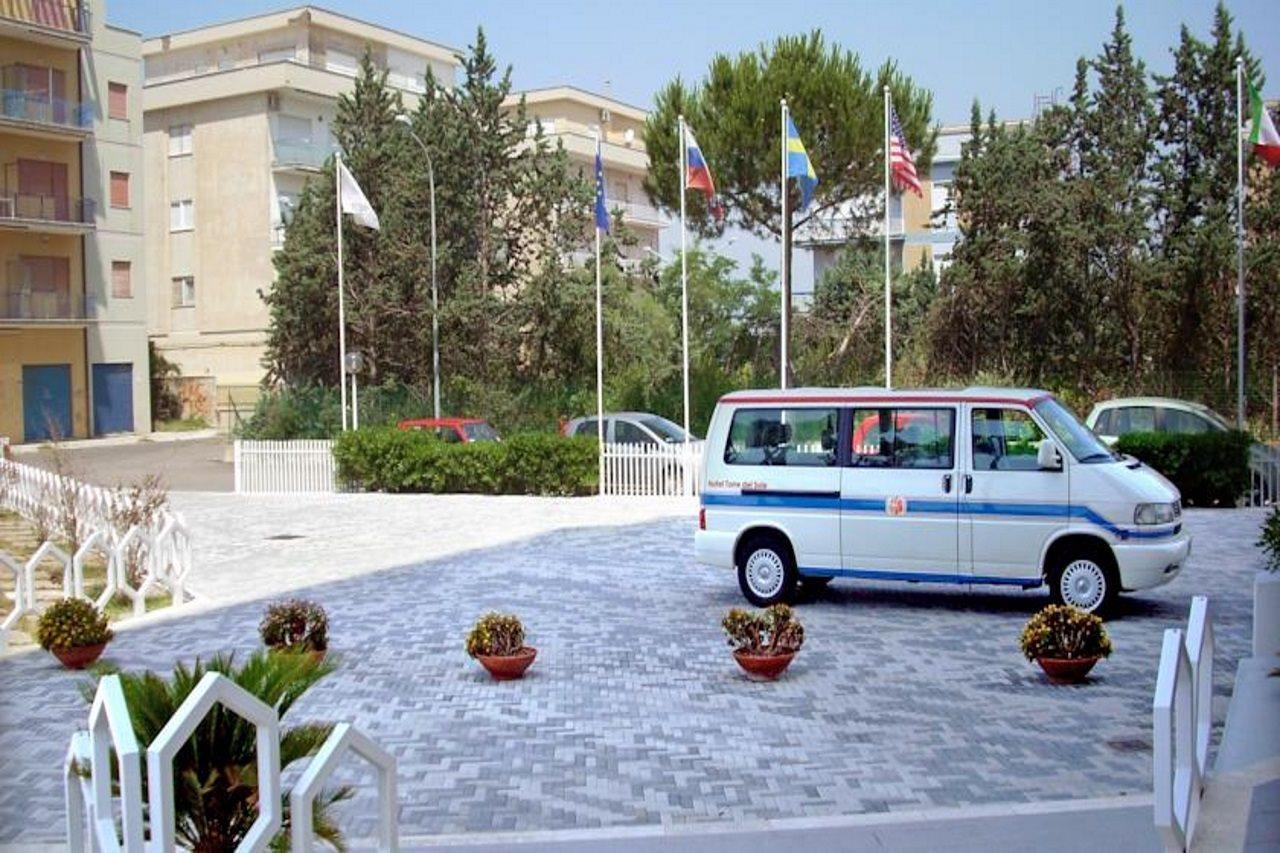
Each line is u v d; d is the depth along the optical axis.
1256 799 6.77
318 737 5.55
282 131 51.94
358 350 40.38
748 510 13.26
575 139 59.06
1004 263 32.88
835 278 42.75
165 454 41.16
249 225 51.94
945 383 34.09
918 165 35.16
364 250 40.34
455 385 38.84
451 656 11.42
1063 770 7.77
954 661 10.73
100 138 46.66
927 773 7.80
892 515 12.62
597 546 18.23
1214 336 31.86
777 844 6.57
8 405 44.00
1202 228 31.08
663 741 8.66
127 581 15.38
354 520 22.92
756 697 9.77
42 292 44.84
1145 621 11.95
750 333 41.94
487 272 41.00
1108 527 11.81
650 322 39.12
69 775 5.27
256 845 4.73
